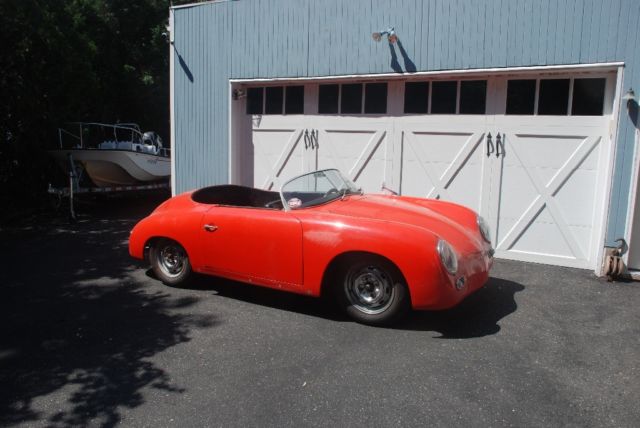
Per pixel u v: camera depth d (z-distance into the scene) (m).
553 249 5.98
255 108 7.66
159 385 3.17
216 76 7.64
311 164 7.32
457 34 6.05
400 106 6.65
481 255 4.16
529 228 6.08
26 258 6.36
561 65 5.58
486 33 5.90
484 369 3.36
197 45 7.71
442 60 6.16
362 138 6.94
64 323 4.18
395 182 6.76
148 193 12.66
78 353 3.62
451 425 2.74
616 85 5.37
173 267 5.14
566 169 5.83
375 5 6.47
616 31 5.30
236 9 7.38
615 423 2.76
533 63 5.71
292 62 7.09
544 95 5.88
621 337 3.88
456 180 6.41
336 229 4.02
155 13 16.69
